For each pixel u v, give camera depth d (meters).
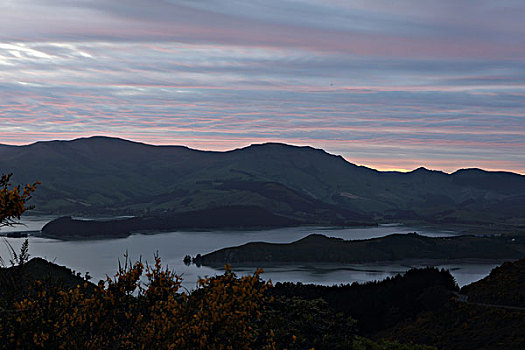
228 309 7.72
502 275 58.91
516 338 39.28
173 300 8.25
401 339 43.97
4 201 7.64
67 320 8.23
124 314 8.35
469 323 45.28
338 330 11.78
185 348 7.71
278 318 11.05
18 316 7.99
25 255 8.60
